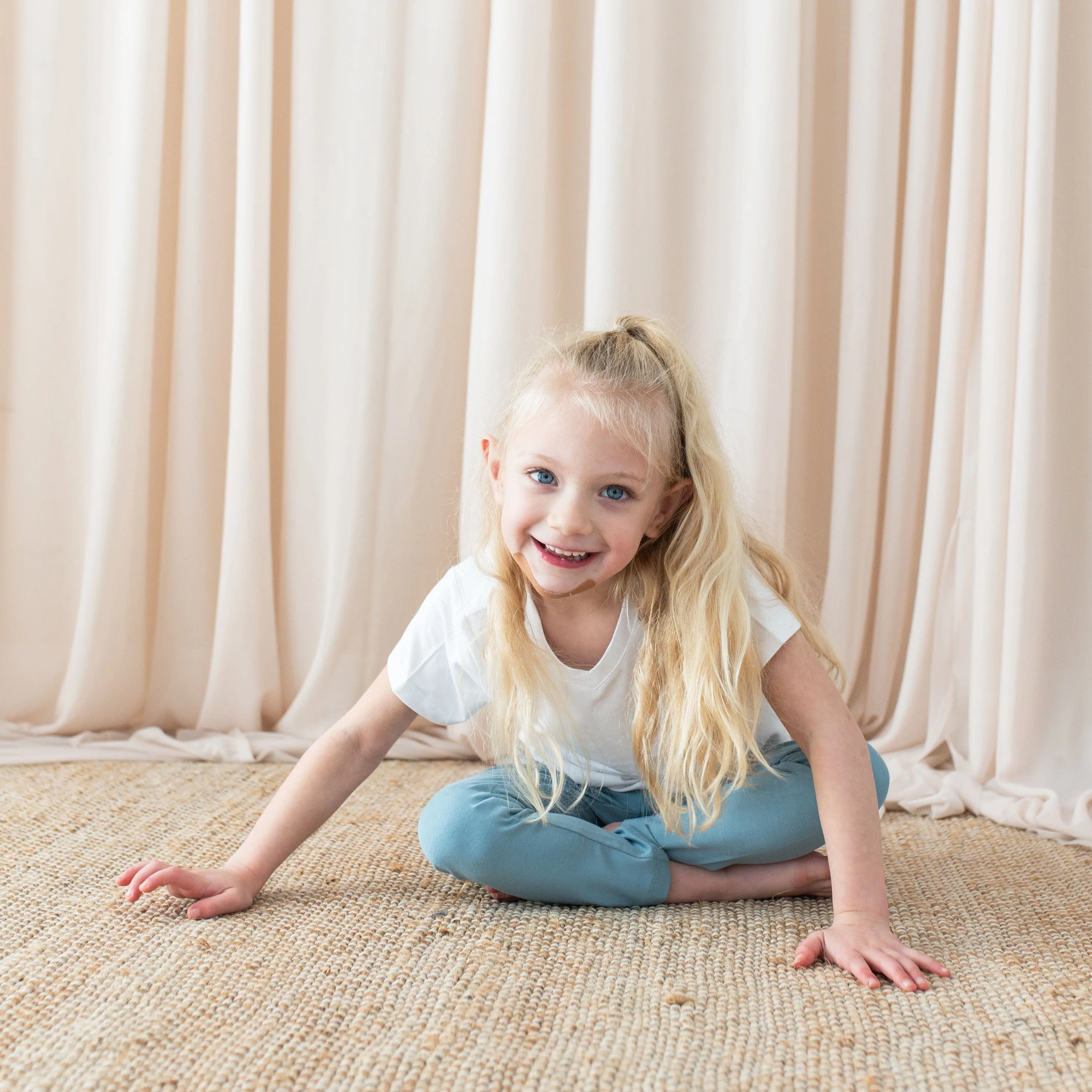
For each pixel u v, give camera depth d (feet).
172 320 5.73
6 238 5.59
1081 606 4.93
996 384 4.88
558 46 5.54
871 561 5.39
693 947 3.05
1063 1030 2.58
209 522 5.69
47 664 5.67
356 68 5.49
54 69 5.55
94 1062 2.35
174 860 3.74
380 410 5.49
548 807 3.42
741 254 5.21
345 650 5.51
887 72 5.19
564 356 3.31
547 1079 2.33
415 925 3.17
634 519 3.17
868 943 2.93
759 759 3.31
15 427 5.63
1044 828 4.34
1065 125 4.90
